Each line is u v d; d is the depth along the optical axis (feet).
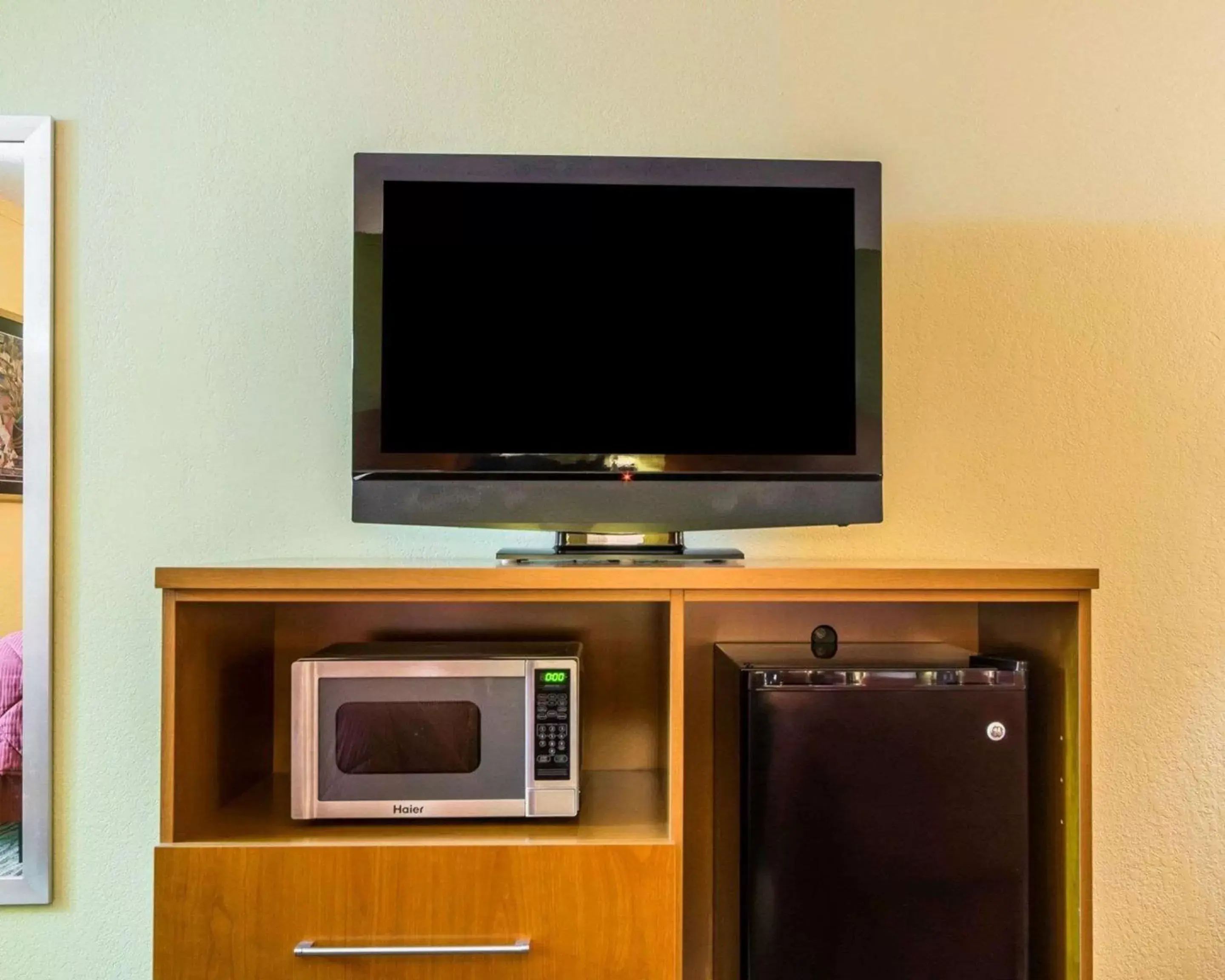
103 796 4.05
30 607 4.01
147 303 4.12
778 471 3.67
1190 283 4.34
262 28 4.17
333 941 2.90
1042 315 4.31
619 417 3.66
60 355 4.09
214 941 2.88
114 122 4.12
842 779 3.10
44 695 4.00
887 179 4.29
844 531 4.24
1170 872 4.25
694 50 4.25
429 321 3.62
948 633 4.22
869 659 3.49
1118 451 4.31
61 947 4.01
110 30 4.13
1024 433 4.29
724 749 3.66
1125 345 4.32
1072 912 3.12
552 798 3.21
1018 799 3.13
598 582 2.98
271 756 3.98
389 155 3.60
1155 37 4.35
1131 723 4.28
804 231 3.70
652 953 2.94
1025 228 4.31
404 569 2.97
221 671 3.37
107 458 4.09
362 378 3.59
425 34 4.19
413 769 3.19
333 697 3.19
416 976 2.91
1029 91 4.33
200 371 4.13
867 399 3.69
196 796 3.14
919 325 4.28
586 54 4.22
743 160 3.67
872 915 3.09
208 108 4.14
